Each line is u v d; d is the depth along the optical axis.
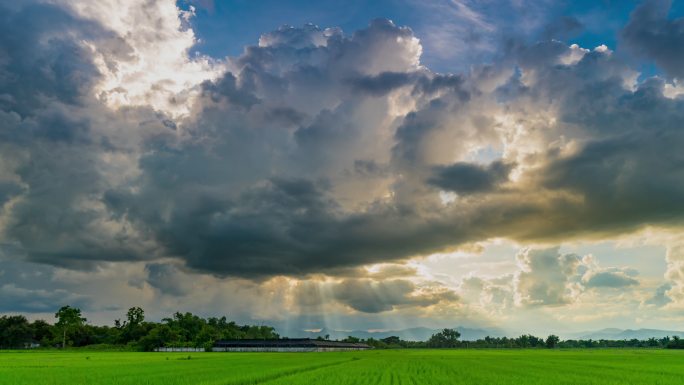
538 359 112.12
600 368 75.69
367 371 65.81
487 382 49.38
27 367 73.19
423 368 73.31
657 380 53.22
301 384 45.31
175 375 55.62
